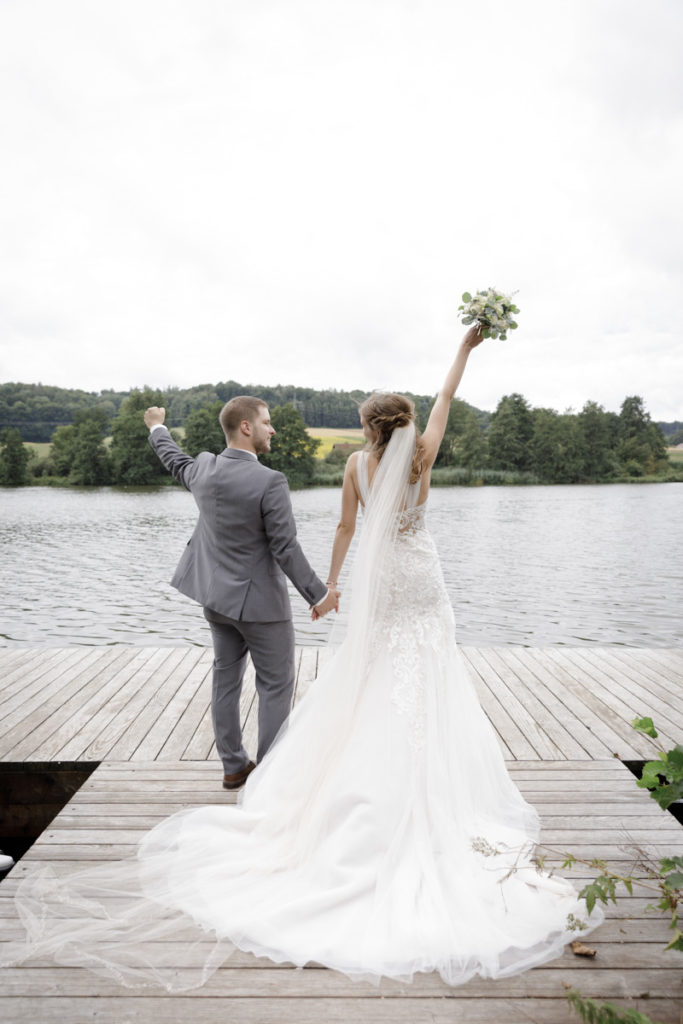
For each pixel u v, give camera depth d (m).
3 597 12.51
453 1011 1.62
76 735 3.50
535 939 1.85
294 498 41.97
